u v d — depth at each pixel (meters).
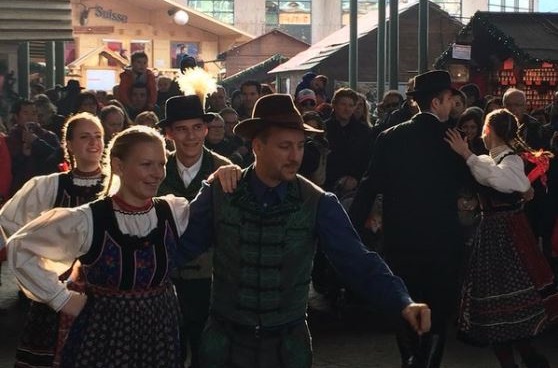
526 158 7.12
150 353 4.03
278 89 33.25
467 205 7.54
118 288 3.99
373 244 8.39
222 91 12.16
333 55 29.92
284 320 4.16
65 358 4.00
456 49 18.50
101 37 41.94
